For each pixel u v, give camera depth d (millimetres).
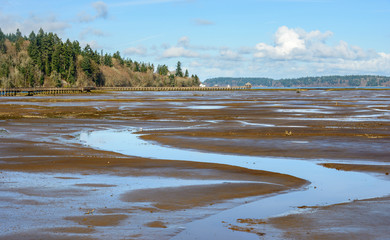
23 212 12422
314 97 124750
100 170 19469
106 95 143375
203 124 43094
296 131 35906
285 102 90875
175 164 20984
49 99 106625
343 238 10266
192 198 14312
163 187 15938
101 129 38469
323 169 20281
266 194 15000
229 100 101250
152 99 105750
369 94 158375
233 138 31672
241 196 14672
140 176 18203
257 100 101938
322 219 11789
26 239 10133
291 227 11125
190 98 114500
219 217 12133
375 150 25922
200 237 10375
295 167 20906
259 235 10531
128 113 58750
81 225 11234
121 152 25516
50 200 13867
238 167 20250
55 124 42656
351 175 18781
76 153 24422
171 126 41094
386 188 16172
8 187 15773
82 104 81938
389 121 46094
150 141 30438
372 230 10820
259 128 38562
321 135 33438
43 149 25781
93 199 14070
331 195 14961
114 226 11180
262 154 24969
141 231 10789
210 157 24047
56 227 11039
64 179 17438
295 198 14469
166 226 11234
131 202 13719
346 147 27172
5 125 41219
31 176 18016
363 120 47719
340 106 75125
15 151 24953
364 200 13906
